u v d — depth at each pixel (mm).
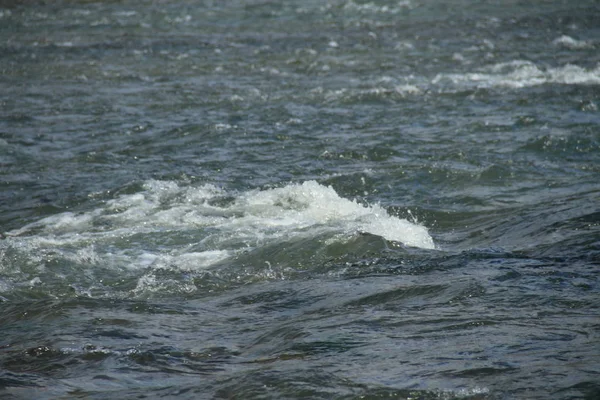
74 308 31047
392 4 141500
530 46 104812
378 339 24750
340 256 36312
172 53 105812
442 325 25703
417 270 33312
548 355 22125
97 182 53156
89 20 136000
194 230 42500
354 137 62406
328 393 20359
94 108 75000
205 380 22406
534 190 49156
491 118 66812
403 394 19969
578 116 66438
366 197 49219
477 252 35781
